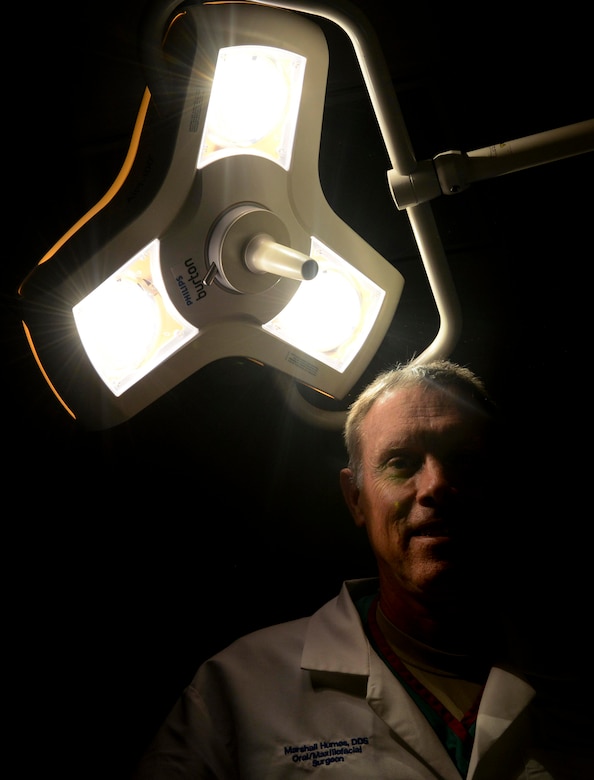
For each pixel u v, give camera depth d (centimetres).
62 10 149
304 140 131
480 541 129
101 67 154
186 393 172
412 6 155
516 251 174
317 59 127
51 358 122
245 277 127
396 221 171
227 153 125
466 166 130
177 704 134
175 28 114
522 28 157
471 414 137
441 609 127
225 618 171
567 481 171
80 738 161
